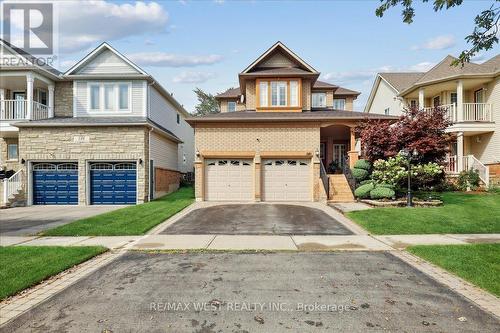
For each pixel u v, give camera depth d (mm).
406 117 14672
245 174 17438
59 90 20141
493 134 18891
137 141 17391
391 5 6590
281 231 9484
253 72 20078
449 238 8344
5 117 19141
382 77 28359
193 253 7137
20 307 4426
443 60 21453
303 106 20266
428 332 3684
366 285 5113
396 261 6445
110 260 6680
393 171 14164
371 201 14180
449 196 15234
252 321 3945
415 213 11359
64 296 4785
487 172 17344
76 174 17453
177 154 25391
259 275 5602
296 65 20844
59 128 17359
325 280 5340
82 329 3793
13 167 20125
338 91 29625
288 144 17344
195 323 3906
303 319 3988
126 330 3762
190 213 12992
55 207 16328
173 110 26062
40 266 6023
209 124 17359
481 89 20000
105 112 19328
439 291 4875
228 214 12664
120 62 19625
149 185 17953
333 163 21766
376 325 3838
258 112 19375
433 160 14586
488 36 6348
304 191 17281
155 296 4723
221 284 5176
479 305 4395
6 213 14016
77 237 8906
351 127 17516
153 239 8547
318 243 7980
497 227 9422
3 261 6383
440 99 21797
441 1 6152
